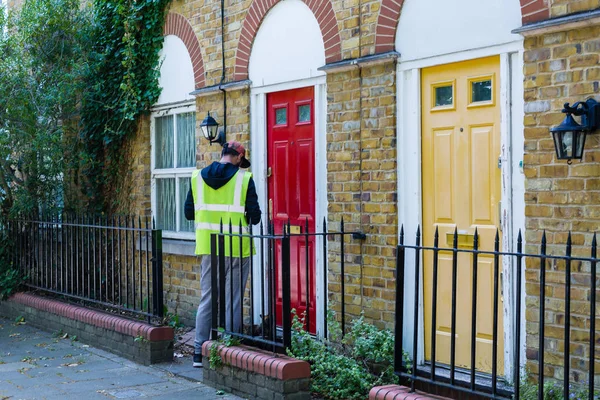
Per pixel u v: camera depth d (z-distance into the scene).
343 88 6.48
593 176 4.66
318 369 5.67
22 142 9.39
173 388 6.05
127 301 7.48
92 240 8.38
